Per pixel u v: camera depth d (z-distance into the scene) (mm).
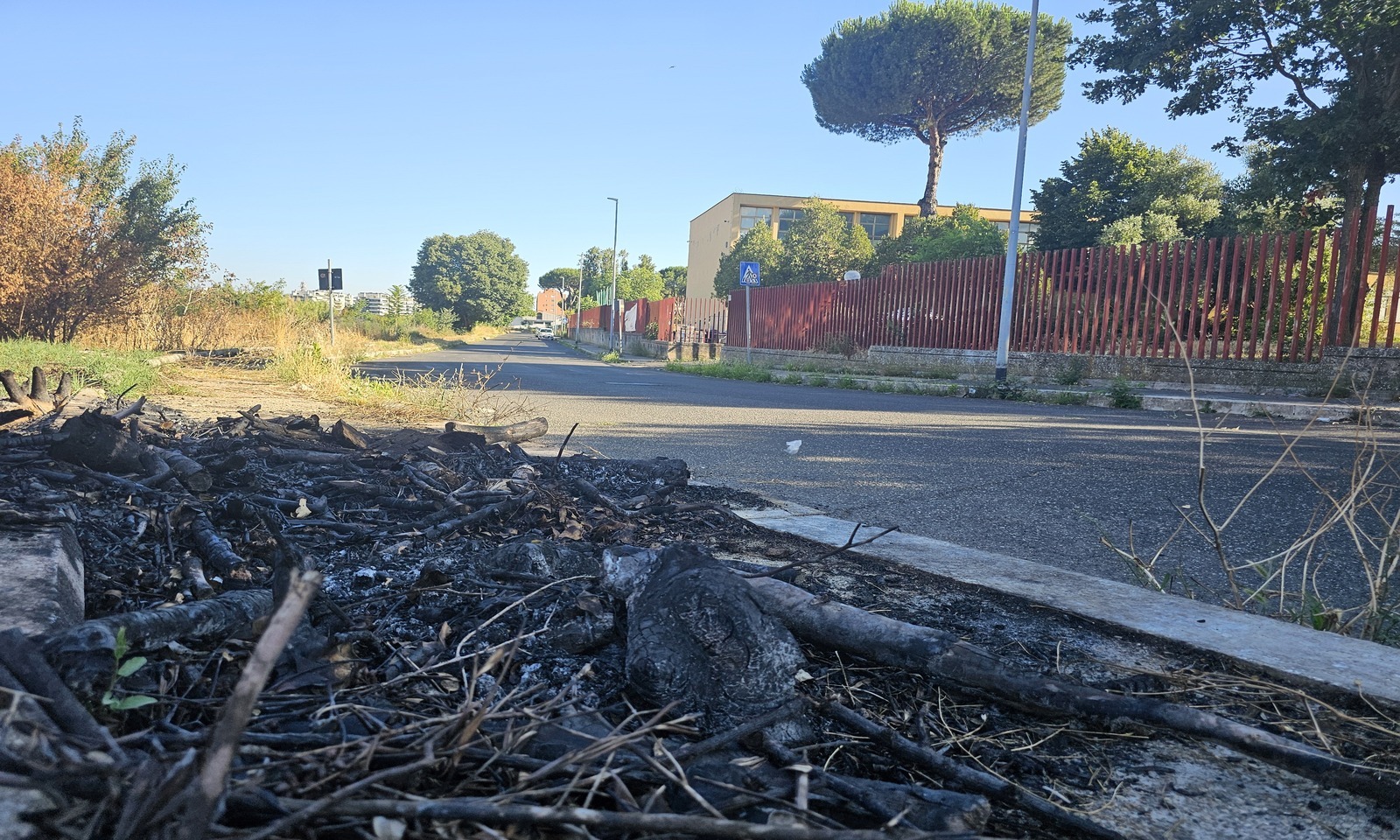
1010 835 1580
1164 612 2762
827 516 4301
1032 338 18219
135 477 3445
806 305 27234
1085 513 4617
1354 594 3270
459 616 2412
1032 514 4582
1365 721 1965
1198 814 1668
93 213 15484
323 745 1455
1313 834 1609
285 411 8211
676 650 1880
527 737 1540
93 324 15750
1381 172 16047
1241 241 14438
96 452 3398
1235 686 2229
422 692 1841
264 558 2795
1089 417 10766
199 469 3449
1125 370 15820
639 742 1637
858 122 51531
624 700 1886
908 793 1535
